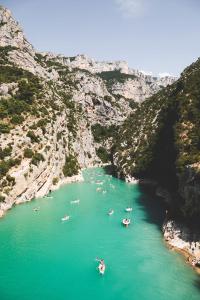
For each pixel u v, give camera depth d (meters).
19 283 55.47
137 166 138.75
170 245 70.69
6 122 111.75
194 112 103.94
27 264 61.47
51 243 70.25
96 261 63.03
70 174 131.62
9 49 186.75
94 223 82.75
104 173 158.38
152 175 134.50
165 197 108.25
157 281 56.75
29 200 99.88
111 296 52.41
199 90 112.00
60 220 83.88
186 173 79.50
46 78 198.25
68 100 190.50
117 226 81.00
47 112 129.88
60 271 59.41
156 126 148.75
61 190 115.94
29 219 84.00
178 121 108.25
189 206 75.31
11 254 65.06
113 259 64.06
